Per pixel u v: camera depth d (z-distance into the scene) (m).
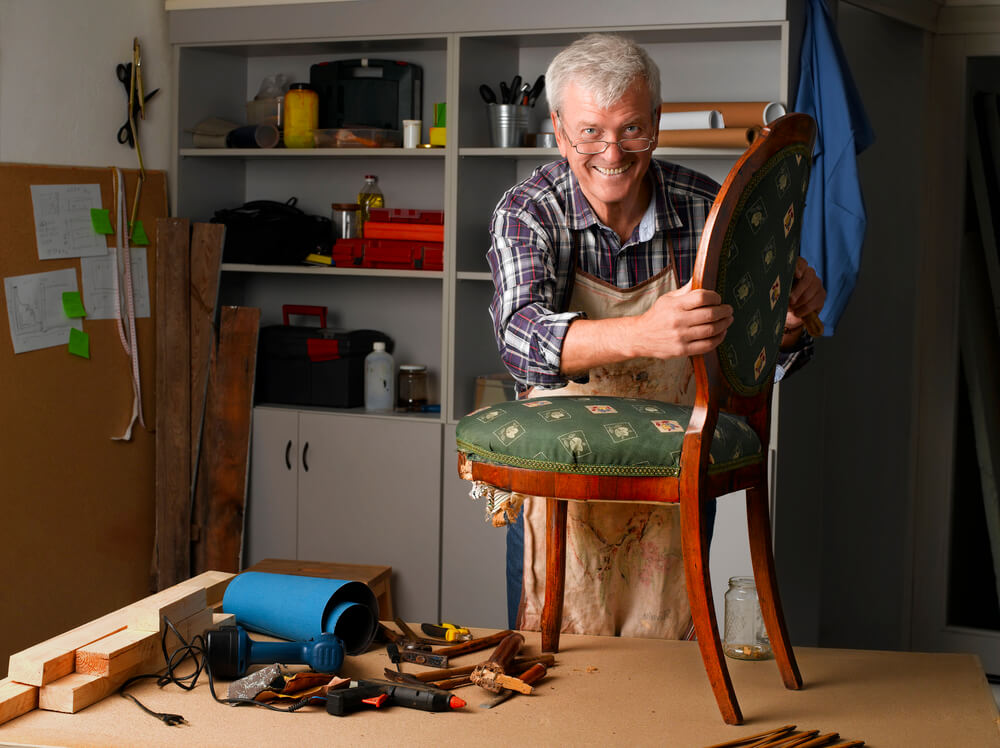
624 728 1.59
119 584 3.78
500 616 3.59
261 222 3.89
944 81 3.84
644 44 3.64
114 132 3.70
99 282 3.62
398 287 4.07
